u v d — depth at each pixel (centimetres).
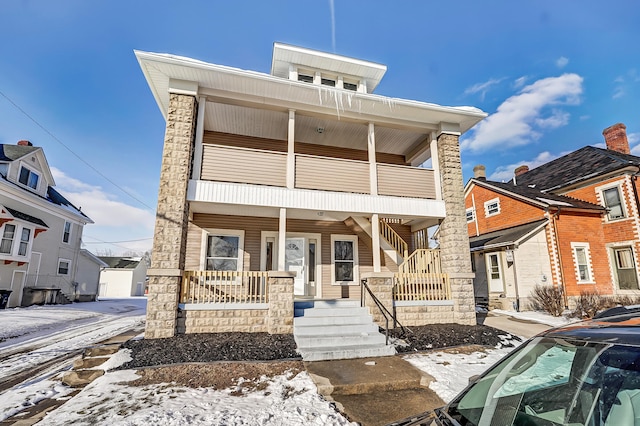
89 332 876
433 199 904
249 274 718
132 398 381
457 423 168
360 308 743
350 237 1048
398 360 554
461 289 839
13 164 1475
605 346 159
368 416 351
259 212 859
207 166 753
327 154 1095
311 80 1082
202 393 400
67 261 1859
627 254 1325
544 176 1820
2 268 1377
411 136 1023
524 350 208
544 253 1290
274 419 330
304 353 554
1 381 472
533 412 168
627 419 130
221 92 779
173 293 652
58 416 330
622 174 1346
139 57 670
